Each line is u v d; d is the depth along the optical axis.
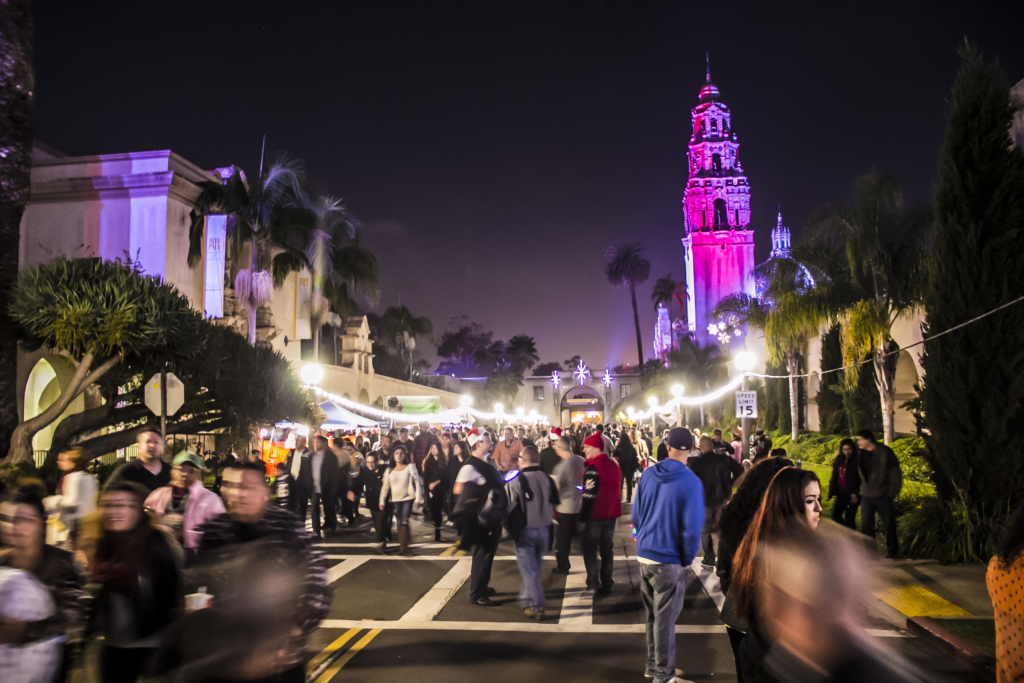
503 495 8.06
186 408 20.52
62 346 15.64
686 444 5.79
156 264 30.47
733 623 3.77
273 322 38.06
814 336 29.53
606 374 120.62
